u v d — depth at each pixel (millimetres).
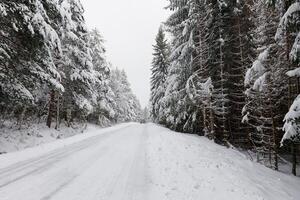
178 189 7098
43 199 5949
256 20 17750
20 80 14734
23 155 10836
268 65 14211
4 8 10547
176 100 18500
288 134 9781
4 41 12906
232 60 17688
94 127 34688
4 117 18547
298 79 13109
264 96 15078
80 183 7336
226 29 17234
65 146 14094
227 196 6637
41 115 25156
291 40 13203
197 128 20328
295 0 10312
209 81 16188
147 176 8367
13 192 6273
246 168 11062
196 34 17812
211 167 9469
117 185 7324
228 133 19141
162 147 13500
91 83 26562
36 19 12148
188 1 18016
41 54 15438
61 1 16719
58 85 16734
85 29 24969
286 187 9469
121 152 12742
